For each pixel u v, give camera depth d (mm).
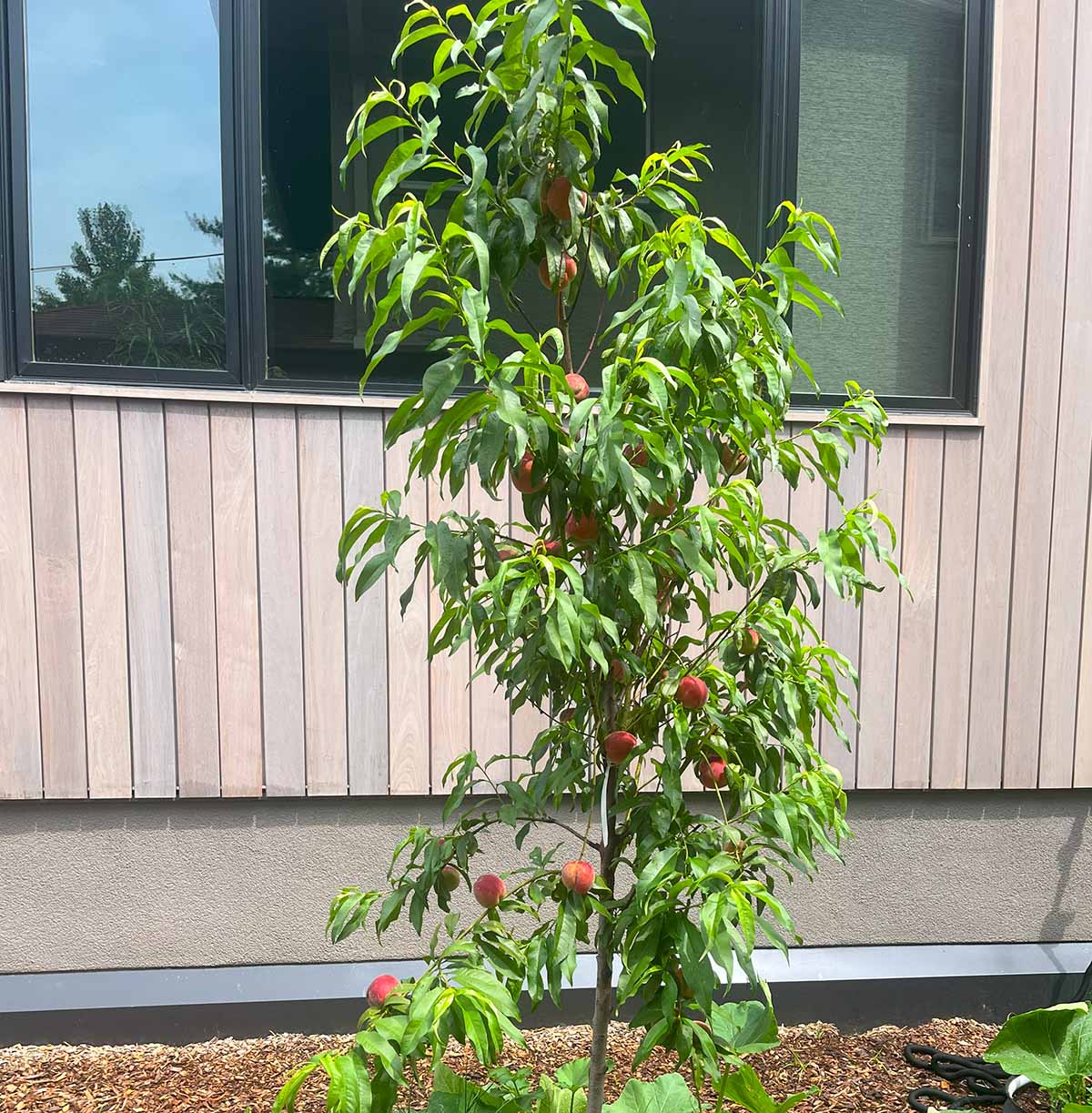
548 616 1236
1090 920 3023
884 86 2834
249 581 2629
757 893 1221
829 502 2807
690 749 1555
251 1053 2533
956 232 2881
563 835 2773
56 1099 2312
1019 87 2793
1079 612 2936
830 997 2801
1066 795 3010
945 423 2820
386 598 2672
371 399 2668
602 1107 1818
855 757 2865
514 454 1237
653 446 1248
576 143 1428
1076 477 2906
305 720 2666
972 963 2906
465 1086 1710
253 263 2631
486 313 1155
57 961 2645
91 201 2576
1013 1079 2332
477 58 2707
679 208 1481
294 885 2711
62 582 2561
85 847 2641
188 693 2621
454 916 1486
